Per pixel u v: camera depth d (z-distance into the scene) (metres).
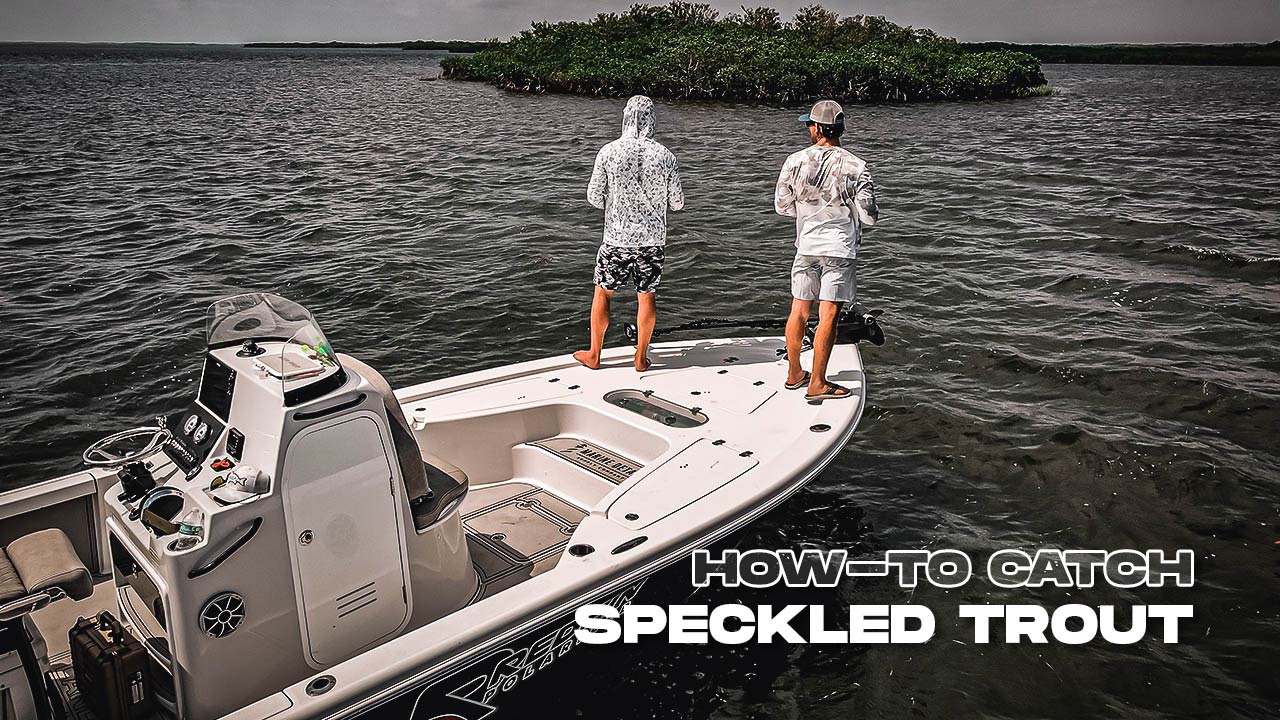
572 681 3.96
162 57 181.00
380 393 3.44
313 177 19.11
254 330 3.73
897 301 9.90
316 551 3.33
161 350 8.39
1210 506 5.73
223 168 20.55
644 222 5.46
